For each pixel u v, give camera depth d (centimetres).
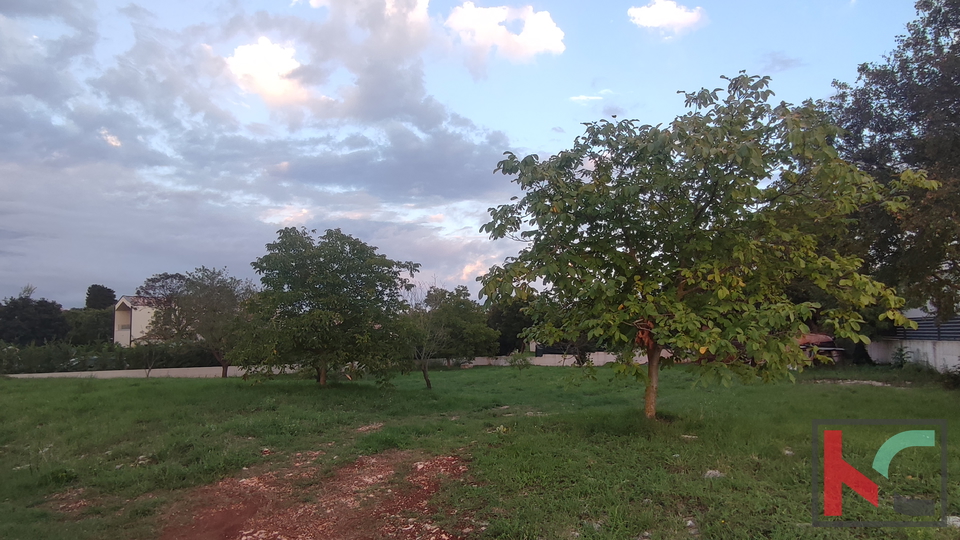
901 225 957
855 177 597
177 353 2770
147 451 806
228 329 2264
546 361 3331
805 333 546
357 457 731
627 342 688
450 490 547
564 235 669
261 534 499
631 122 681
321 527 502
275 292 1443
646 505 477
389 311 1520
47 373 2742
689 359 711
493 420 996
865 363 2208
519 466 592
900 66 1190
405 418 1123
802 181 668
